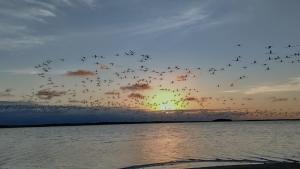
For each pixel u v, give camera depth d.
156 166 46.28
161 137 124.88
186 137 121.19
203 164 47.12
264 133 138.12
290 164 41.41
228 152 63.84
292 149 67.69
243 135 125.81
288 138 102.19
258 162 48.50
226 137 114.25
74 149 77.44
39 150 76.56
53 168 48.47
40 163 53.91
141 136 135.75
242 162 48.78
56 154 66.69
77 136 150.75
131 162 51.47
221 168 38.72
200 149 71.38
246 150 67.00
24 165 52.06
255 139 99.94
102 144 92.12
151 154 62.91
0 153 69.94
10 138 141.12
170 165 46.75
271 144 80.50
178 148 74.94
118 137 131.00
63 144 96.38
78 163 52.75
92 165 50.09
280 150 65.88
